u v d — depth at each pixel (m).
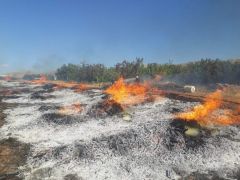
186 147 10.88
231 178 9.05
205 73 29.73
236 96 19.09
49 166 10.25
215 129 11.95
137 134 11.72
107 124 14.11
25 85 34.97
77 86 28.66
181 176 9.31
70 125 14.31
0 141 12.91
